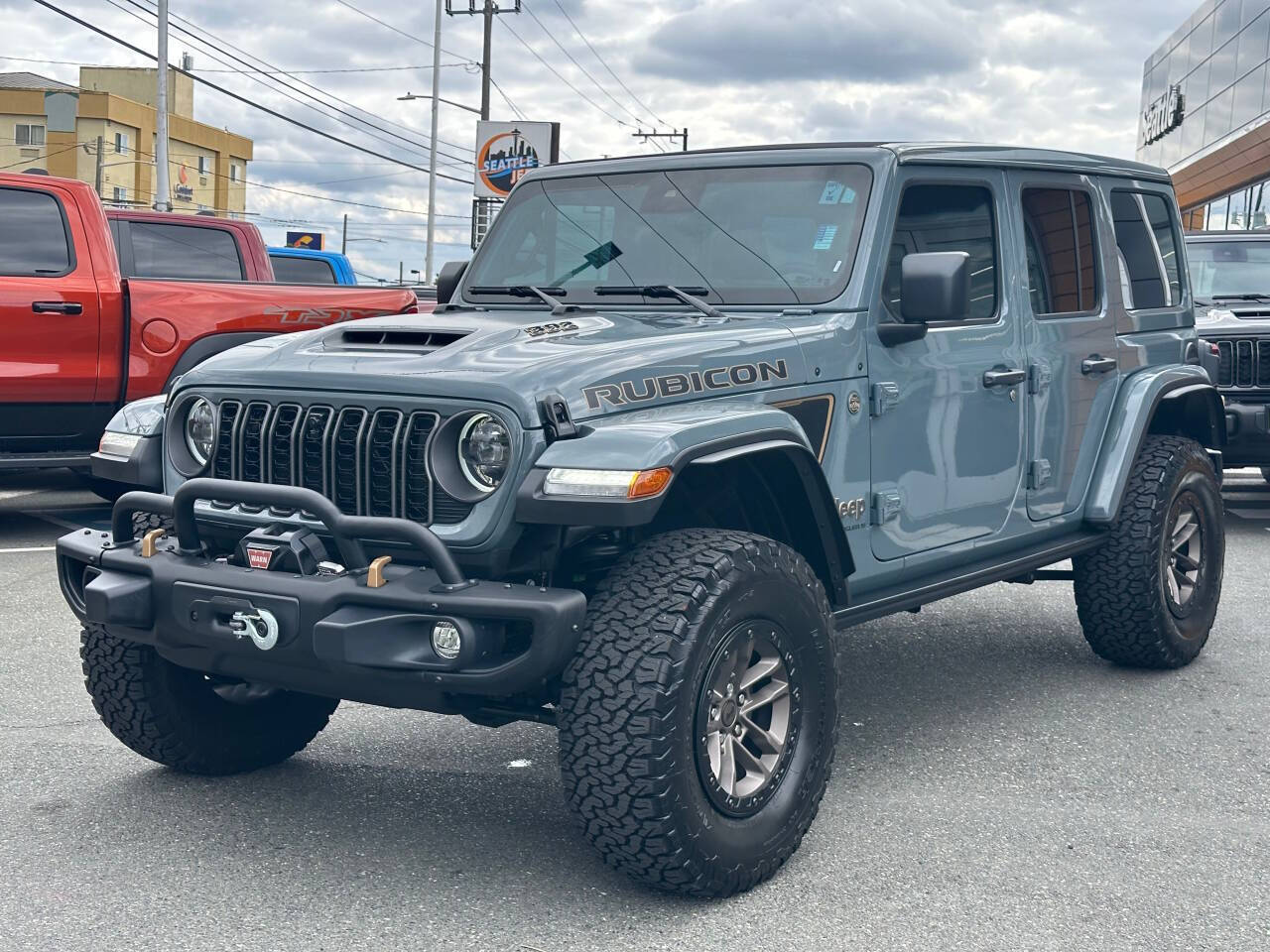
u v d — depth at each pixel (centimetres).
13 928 356
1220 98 4069
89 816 435
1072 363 562
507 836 422
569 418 364
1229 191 3894
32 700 559
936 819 440
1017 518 537
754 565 377
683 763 354
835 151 484
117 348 888
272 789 461
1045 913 371
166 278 966
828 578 432
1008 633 699
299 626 361
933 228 495
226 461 409
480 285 518
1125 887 389
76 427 890
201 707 454
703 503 422
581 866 400
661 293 472
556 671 354
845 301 454
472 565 365
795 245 471
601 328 427
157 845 412
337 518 363
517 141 4278
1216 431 654
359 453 378
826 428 439
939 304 433
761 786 384
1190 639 617
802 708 398
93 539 422
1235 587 812
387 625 352
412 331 417
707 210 490
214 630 377
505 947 348
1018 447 533
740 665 379
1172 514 600
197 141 8456
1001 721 548
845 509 448
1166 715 558
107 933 354
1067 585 823
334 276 1464
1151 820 441
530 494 353
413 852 409
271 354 416
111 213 1062
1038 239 554
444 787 465
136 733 448
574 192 520
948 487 496
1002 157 533
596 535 398
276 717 476
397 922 362
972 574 508
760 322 445
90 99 7481
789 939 354
